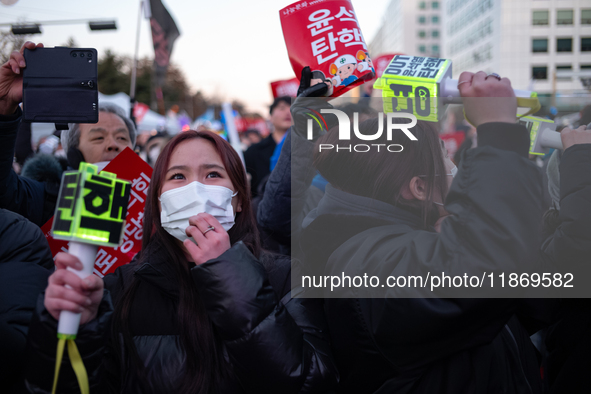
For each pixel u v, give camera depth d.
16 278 1.28
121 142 2.23
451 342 1.14
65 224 0.94
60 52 1.50
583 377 1.42
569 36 35.00
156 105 29.03
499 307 1.13
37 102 1.49
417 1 65.19
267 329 1.13
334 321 1.27
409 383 1.18
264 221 1.78
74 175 0.95
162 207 1.31
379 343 1.18
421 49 65.56
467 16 44.72
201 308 1.26
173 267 1.31
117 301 1.31
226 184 1.34
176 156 1.34
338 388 1.30
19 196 1.86
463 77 1.20
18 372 1.21
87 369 1.05
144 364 1.22
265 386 1.14
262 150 4.56
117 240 0.98
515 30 35.25
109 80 41.34
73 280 0.95
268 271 1.38
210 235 1.18
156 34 5.05
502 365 1.20
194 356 1.21
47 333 0.98
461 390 1.16
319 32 1.55
